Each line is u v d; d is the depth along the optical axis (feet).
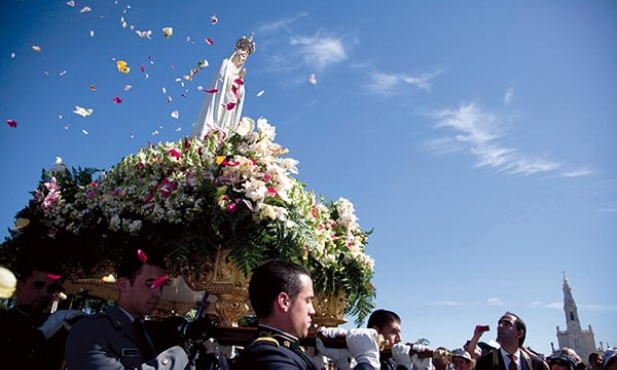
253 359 7.55
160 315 19.20
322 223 16.19
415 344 11.05
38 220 15.85
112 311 9.55
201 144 15.25
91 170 18.02
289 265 8.98
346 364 9.96
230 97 26.07
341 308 16.33
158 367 8.38
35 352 10.39
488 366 18.74
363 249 18.33
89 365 8.44
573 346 216.74
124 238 14.46
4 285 5.87
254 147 14.42
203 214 13.50
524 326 19.01
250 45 28.14
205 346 9.86
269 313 8.52
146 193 14.30
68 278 15.65
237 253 12.87
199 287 13.55
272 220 13.35
